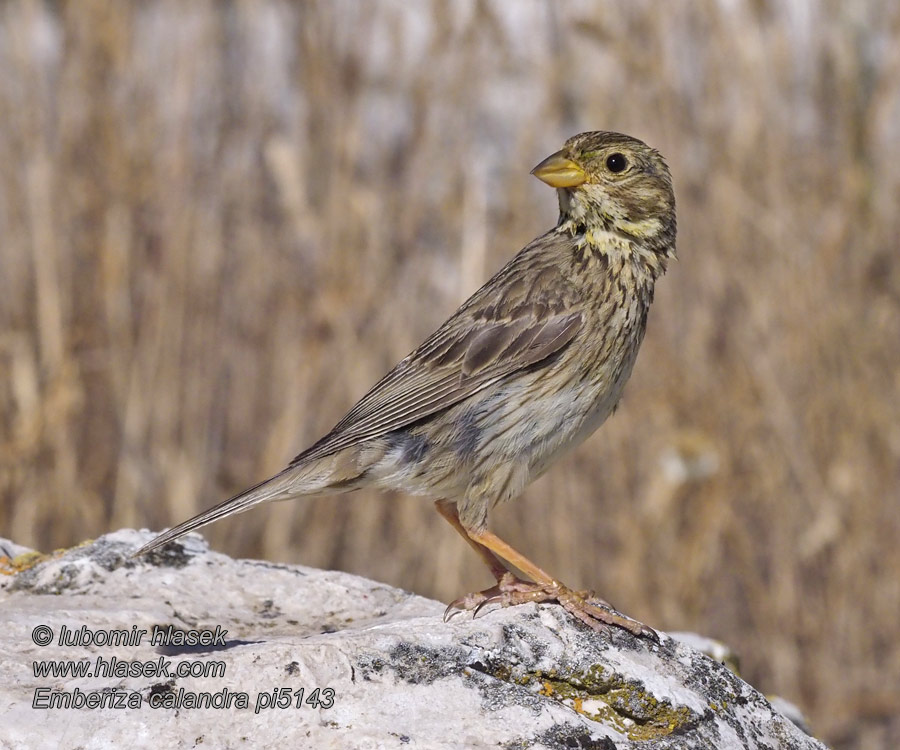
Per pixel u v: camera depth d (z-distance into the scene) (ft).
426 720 21.07
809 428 48.26
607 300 28.76
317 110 48.19
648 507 46.11
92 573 27.45
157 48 48.55
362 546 47.29
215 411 47.98
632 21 48.65
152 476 46.83
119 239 47.21
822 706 48.19
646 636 24.22
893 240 49.80
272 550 47.01
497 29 47.75
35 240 46.52
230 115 49.01
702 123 48.78
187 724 20.81
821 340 48.44
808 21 50.26
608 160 29.45
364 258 47.52
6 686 21.67
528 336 28.19
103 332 47.16
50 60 48.93
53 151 47.32
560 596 24.71
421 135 47.96
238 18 49.42
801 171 49.42
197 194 48.49
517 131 48.37
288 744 20.47
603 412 29.04
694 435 46.21
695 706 22.91
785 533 48.08
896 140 50.39
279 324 48.08
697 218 48.73
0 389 45.19
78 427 46.29
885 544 48.73
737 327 48.55
